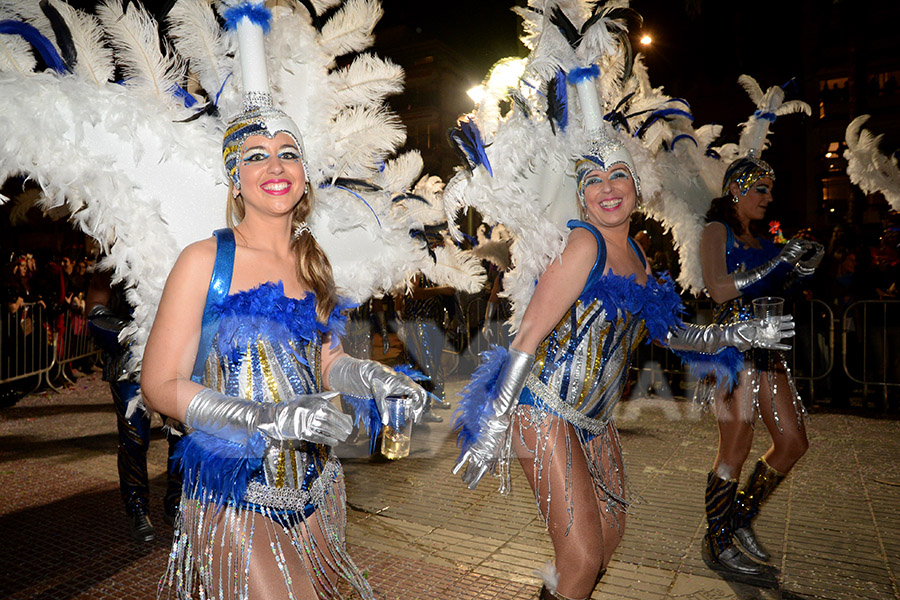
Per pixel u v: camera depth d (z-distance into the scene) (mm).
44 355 7941
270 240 1810
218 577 1634
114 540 3428
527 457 2154
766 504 3889
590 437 2270
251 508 1665
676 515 3705
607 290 2139
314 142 2242
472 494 4078
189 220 1936
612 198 2246
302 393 1737
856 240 6992
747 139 3670
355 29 2264
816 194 22516
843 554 3193
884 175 4516
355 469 4637
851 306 6703
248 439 1505
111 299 3299
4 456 5098
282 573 1633
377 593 2811
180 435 1791
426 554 3211
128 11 1882
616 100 2854
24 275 7785
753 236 3381
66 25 1776
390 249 2449
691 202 3791
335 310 1958
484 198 2266
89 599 2807
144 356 1596
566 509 2061
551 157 2348
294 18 2195
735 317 3154
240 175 1754
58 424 6242
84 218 1767
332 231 2332
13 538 3459
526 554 3209
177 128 1887
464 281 2707
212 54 2023
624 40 2521
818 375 6910
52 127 1670
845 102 21703
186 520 1688
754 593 2816
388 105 2348
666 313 2311
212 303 1641
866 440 5359
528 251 2219
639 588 2861
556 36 2297
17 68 1772
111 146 1799
